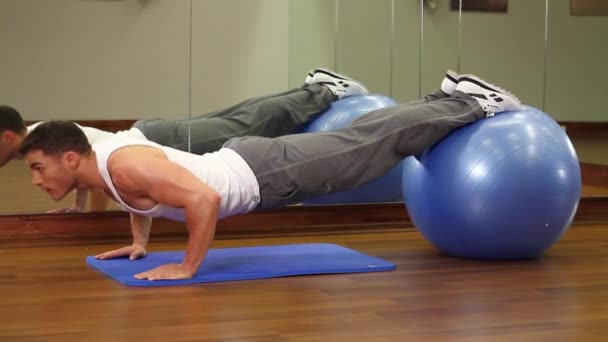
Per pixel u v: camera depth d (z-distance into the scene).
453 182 2.77
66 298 2.26
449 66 4.04
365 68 3.87
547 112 4.21
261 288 2.40
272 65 3.67
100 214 3.25
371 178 2.79
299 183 2.67
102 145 2.47
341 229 3.54
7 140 3.06
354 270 2.65
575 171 2.81
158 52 3.50
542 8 4.15
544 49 4.17
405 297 2.30
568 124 4.26
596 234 3.48
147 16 3.48
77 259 2.84
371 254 3.00
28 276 2.55
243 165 2.62
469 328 1.97
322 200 3.57
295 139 2.73
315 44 3.76
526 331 1.95
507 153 2.73
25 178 3.13
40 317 2.06
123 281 2.44
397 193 3.63
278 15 3.68
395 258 2.92
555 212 2.76
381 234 3.46
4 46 3.30
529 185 2.71
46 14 3.34
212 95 3.58
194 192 2.39
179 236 3.31
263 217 3.44
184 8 3.53
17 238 3.12
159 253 2.87
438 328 1.97
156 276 2.43
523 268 2.75
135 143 2.49
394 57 3.94
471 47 4.06
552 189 2.73
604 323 2.03
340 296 2.31
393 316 2.09
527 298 2.30
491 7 4.08
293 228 3.48
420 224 2.95
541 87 4.19
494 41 4.09
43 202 3.19
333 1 3.78
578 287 2.46
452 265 2.79
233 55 3.61
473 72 4.08
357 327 1.98
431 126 2.81
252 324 2.00
